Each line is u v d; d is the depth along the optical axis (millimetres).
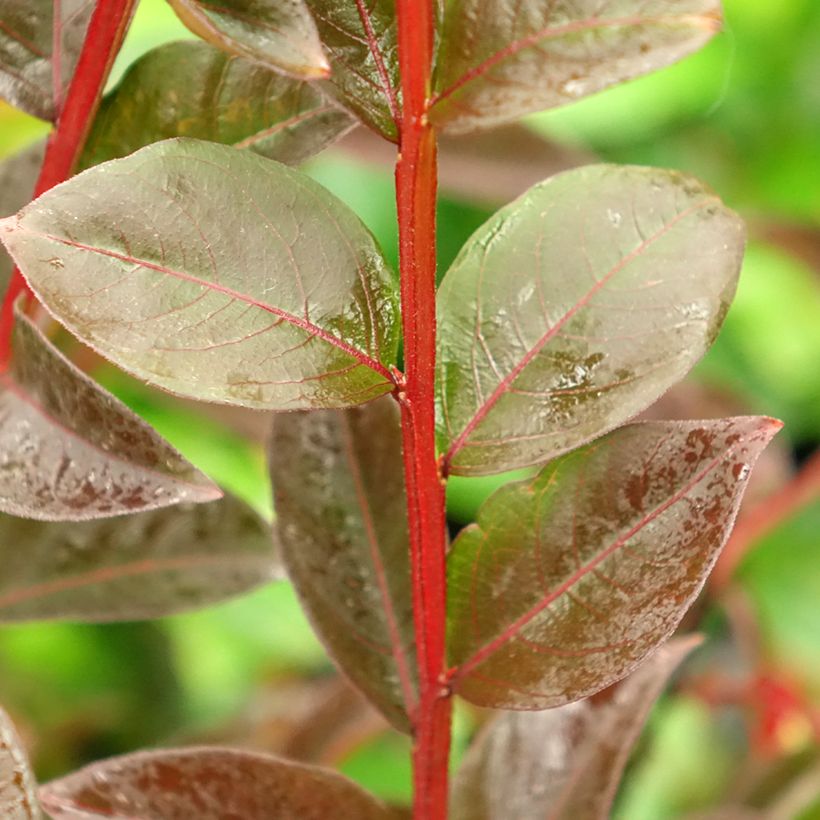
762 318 1060
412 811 409
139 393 728
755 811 516
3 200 423
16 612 435
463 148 516
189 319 374
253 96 411
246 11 376
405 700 416
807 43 1084
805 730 615
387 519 420
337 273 381
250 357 376
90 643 918
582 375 389
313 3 385
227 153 378
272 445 420
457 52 384
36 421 385
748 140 1091
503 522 394
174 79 410
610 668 391
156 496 378
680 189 393
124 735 875
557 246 392
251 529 442
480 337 392
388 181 1055
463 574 396
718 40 1057
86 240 370
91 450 381
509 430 389
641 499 389
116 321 370
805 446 1058
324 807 408
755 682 629
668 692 635
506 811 433
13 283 403
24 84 403
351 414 420
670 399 697
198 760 405
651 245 391
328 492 420
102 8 396
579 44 384
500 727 437
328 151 699
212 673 911
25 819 386
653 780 775
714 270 389
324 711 519
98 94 401
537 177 521
